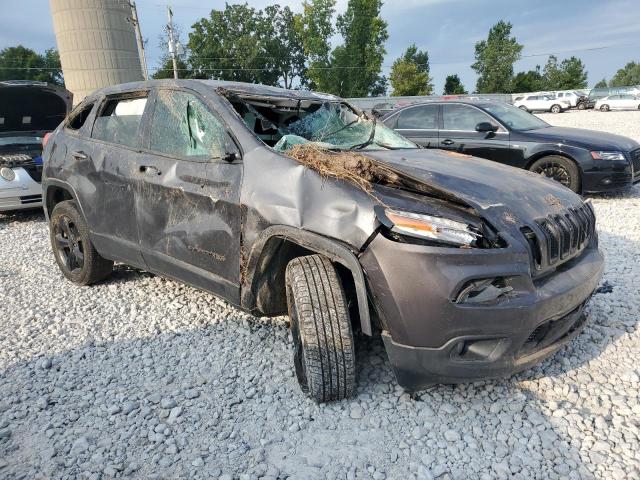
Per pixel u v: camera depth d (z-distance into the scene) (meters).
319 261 2.61
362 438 2.39
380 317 2.38
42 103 7.66
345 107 4.07
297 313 2.54
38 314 3.90
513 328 2.24
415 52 66.38
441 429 2.43
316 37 50.62
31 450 2.37
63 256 4.50
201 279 3.14
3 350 3.36
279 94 3.66
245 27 58.59
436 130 7.86
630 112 31.92
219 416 2.59
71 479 2.17
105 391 2.85
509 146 7.24
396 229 2.26
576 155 6.81
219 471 2.19
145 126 3.56
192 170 3.10
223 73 58.78
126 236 3.64
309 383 2.55
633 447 2.27
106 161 3.71
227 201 2.86
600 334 3.29
